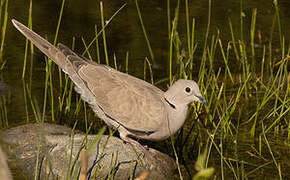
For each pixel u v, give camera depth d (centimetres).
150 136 873
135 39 1345
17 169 812
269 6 1531
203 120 1016
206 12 1494
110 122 899
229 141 949
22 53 1239
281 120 1026
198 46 1320
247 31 1395
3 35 1161
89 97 915
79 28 1369
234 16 1467
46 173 770
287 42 1341
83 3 1524
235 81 1180
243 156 899
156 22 1430
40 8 1460
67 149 820
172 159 881
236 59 1275
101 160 804
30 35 941
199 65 1241
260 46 1329
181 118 861
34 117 990
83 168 573
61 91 1073
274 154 909
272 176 839
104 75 904
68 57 930
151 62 1244
